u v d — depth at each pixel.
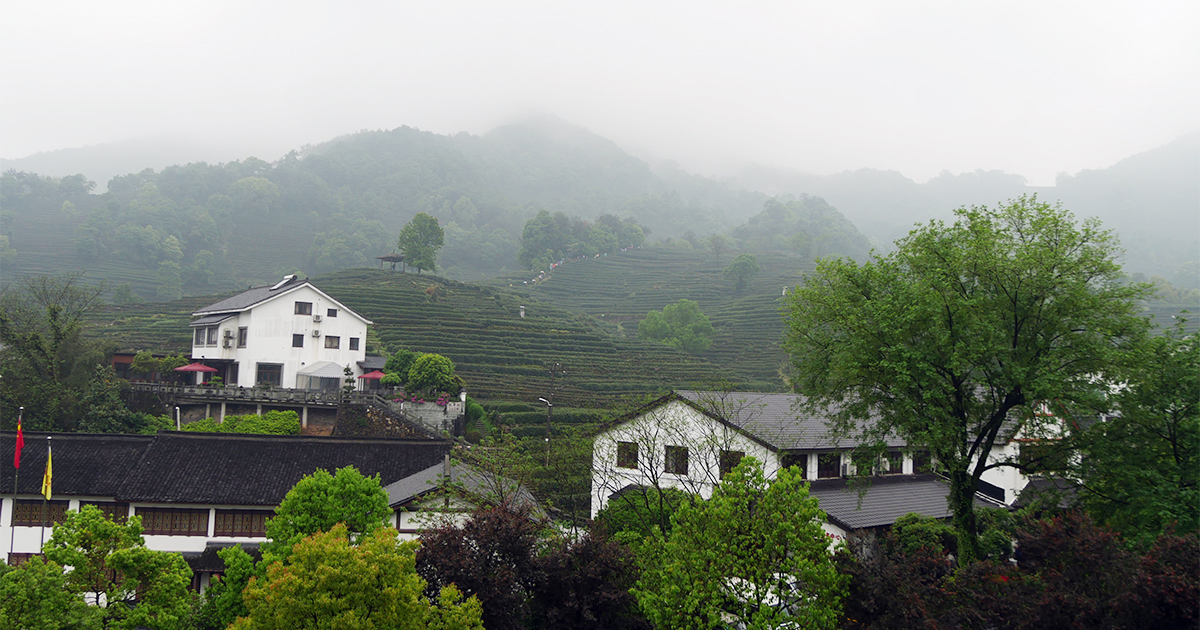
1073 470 22.08
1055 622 14.32
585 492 35.34
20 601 15.34
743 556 16.45
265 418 50.41
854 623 16.53
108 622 18.12
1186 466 20.17
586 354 90.75
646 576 18.02
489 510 20.52
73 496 30.55
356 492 22.08
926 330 21.92
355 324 65.44
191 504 30.33
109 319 92.69
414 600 15.66
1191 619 13.33
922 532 27.30
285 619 14.87
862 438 24.47
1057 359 20.66
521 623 18.36
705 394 33.50
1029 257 20.80
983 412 22.70
